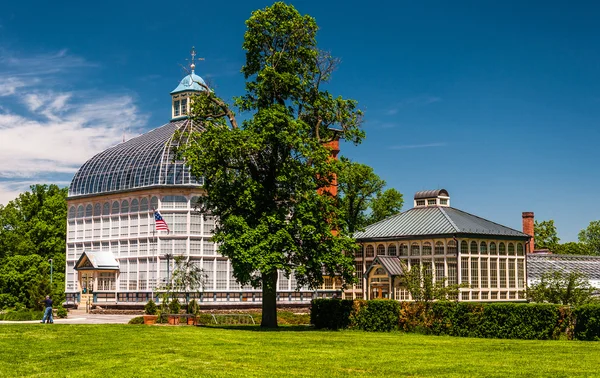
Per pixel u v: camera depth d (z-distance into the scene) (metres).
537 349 32.31
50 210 93.75
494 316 39.56
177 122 79.88
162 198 68.62
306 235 44.34
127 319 58.97
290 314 65.31
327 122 49.12
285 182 45.16
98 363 27.94
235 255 43.56
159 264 67.94
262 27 46.53
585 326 36.97
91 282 73.62
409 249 65.19
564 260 80.38
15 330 39.50
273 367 26.91
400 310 43.75
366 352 31.39
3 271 85.69
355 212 83.94
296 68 47.50
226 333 40.03
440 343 35.47
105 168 75.44
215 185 45.66
